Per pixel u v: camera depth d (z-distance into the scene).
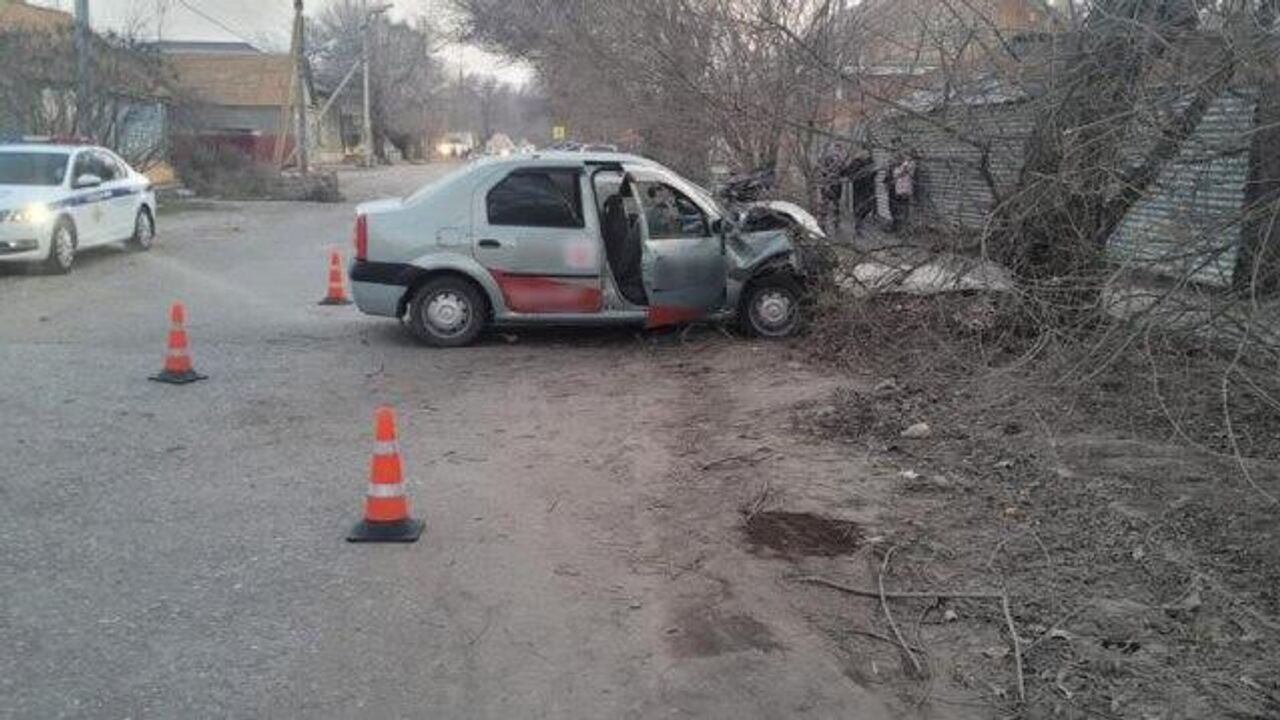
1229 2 6.53
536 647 4.60
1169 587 4.98
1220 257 5.80
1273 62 6.20
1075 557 5.36
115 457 7.00
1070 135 7.14
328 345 10.80
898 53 10.90
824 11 11.09
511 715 4.07
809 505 6.18
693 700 4.19
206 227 25.27
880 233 10.30
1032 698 4.18
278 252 19.94
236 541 5.66
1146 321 5.98
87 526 5.80
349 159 78.69
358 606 4.94
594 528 5.97
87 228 16.73
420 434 7.77
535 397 8.88
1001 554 5.44
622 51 14.93
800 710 4.13
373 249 10.53
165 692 4.14
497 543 5.73
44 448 7.12
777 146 11.99
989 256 8.19
